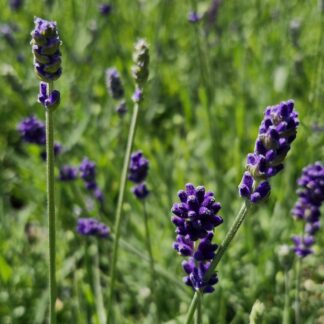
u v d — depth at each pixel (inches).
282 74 44.3
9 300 29.5
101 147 37.9
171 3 53.6
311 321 29.1
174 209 21.3
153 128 46.2
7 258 33.0
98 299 28.1
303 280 32.0
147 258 28.2
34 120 28.4
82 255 32.7
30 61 47.6
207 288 21.8
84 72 48.5
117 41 45.9
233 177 37.7
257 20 48.6
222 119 42.1
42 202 37.3
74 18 49.3
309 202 26.0
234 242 32.9
